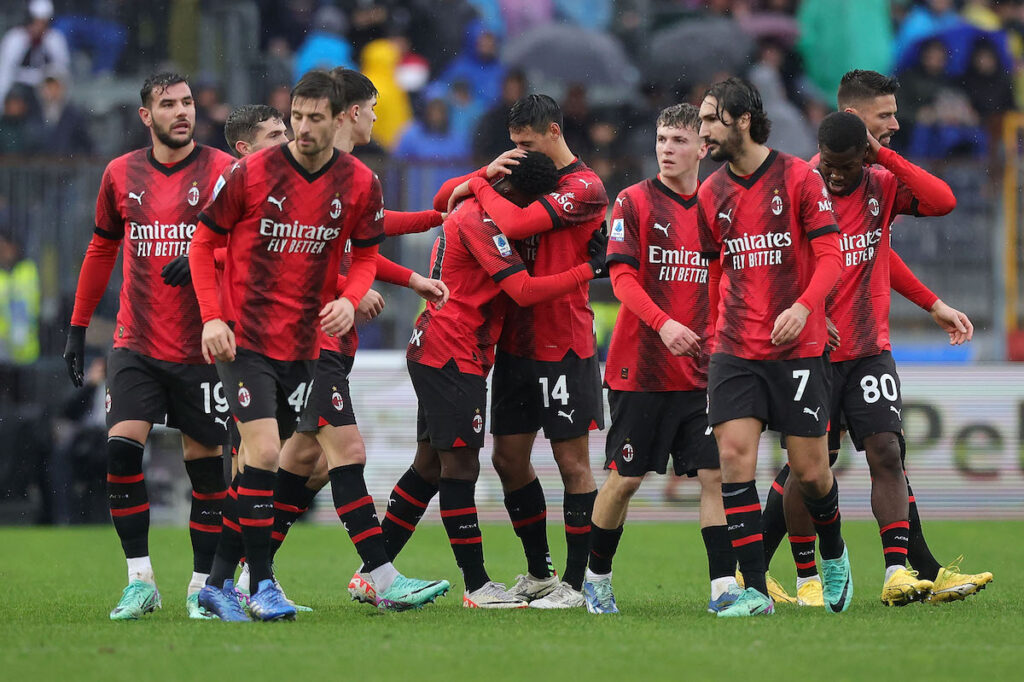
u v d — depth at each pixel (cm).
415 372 2181
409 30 5991
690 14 5900
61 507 4284
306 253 1906
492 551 3416
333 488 2111
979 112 5719
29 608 2205
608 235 2367
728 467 1967
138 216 2097
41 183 4331
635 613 2086
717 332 1998
